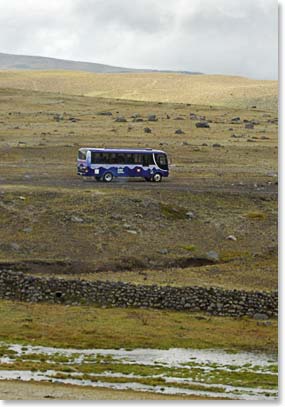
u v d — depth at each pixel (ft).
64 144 529.45
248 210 322.34
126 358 186.09
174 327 213.46
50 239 279.49
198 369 178.29
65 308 228.22
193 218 308.40
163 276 253.85
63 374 168.35
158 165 380.17
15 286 238.48
